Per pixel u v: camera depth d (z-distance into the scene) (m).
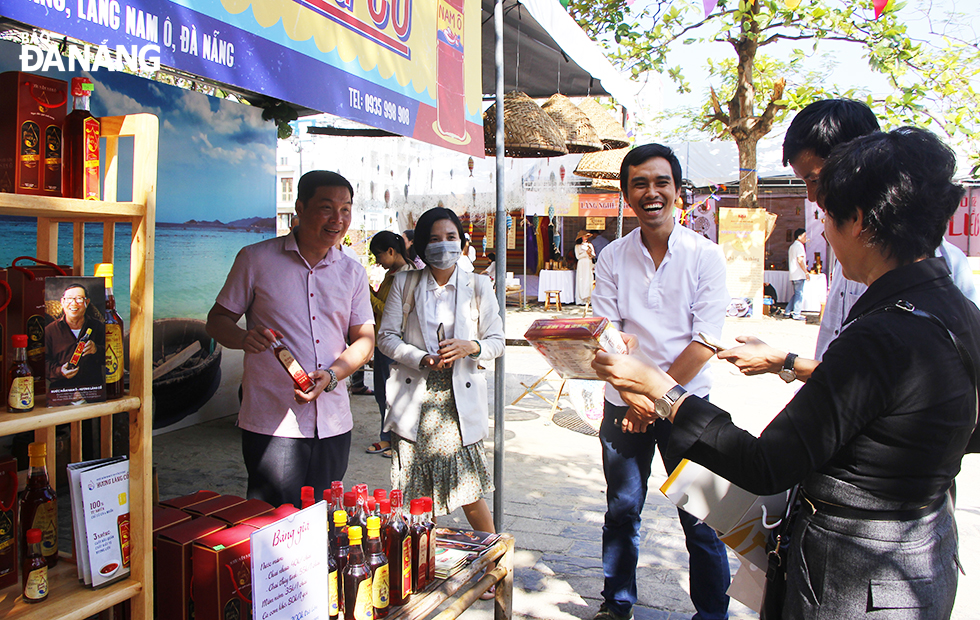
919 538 1.47
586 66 4.82
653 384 1.70
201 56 1.72
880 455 1.45
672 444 1.65
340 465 3.19
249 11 1.87
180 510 2.19
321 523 1.92
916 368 1.41
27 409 1.59
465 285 3.49
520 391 8.66
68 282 1.65
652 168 2.94
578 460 5.86
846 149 1.54
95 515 1.71
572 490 5.14
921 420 1.42
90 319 1.68
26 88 1.59
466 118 3.23
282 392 2.99
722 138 18.09
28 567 1.66
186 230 6.53
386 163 8.93
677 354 3.03
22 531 1.78
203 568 1.89
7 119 1.58
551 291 17.03
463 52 3.20
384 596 2.02
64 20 1.39
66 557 1.92
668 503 4.89
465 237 3.57
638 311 3.09
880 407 1.43
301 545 1.84
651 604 3.46
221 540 1.93
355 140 8.79
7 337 1.70
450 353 3.20
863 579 1.47
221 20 1.78
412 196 9.12
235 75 1.83
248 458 3.05
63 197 1.66
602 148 6.23
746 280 15.59
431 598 2.16
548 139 4.62
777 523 1.82
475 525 3.47
